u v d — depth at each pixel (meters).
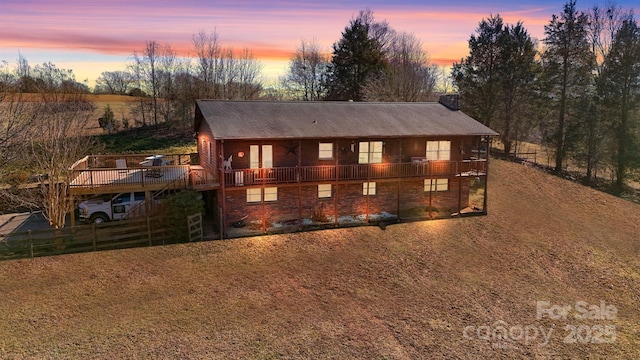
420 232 21.77
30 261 16.56
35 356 11.27
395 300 15.34
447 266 18.33
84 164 23.22
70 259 16.89
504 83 40.22
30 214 22.05
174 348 11.94
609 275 18.69
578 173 38.91
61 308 13.54
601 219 26.55
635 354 13.02
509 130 42.88
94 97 59.31
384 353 12.31
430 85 53.25
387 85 42.94
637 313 15.59
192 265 16.97
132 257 17.34
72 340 12.01
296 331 13.10
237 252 18.38
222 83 53.25
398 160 23.58
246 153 20.95
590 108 35.16
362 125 22.48
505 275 17.92
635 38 33.03
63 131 22.11
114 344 11.94
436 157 24.28
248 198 21.45
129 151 37.22
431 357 12.30
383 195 23.91
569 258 20.17
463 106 42.88
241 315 13.78
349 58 50.75
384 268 17.75
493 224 23.66
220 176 20.30
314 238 20.25
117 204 19.77
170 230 18.94
